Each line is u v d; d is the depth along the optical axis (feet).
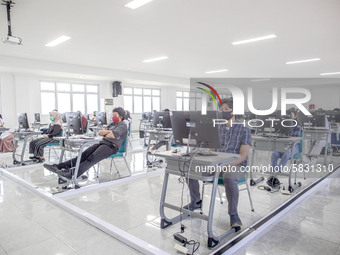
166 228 7.41
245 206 9.16
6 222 7.67
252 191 10.89
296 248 6.35
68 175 10.85
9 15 12.85
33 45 19.54
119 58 24.45
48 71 26.99
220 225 7.61
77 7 12.26
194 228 7.44
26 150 22.12
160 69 31.22
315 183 11.64
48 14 13.11
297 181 12.35
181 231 7.10
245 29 15.40
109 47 20.15
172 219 7.66
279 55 22.45
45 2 11.66
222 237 6.68
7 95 29.73
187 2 11.68
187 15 13.26
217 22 14.23
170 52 21.71
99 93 38.01
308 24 14.39
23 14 13.08
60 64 27.27
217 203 9.40
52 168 11.17
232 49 20.44
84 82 36.24
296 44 18.76
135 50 21.06
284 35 16.56
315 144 15.70
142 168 15.12
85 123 14.62
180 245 6.15
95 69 30.14
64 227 7.36
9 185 11.47
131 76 33.81
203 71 32.32
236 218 7.25
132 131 41.63
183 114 6.77
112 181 11.76
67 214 8.27
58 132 15.23
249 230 7.02
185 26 14.99
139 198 9.94
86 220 7.72
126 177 12.43
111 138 11.48
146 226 7.52
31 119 31.63
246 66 28.17
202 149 6.97
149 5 12.01
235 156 6.60
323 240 6.75
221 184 7.73
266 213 8.52
